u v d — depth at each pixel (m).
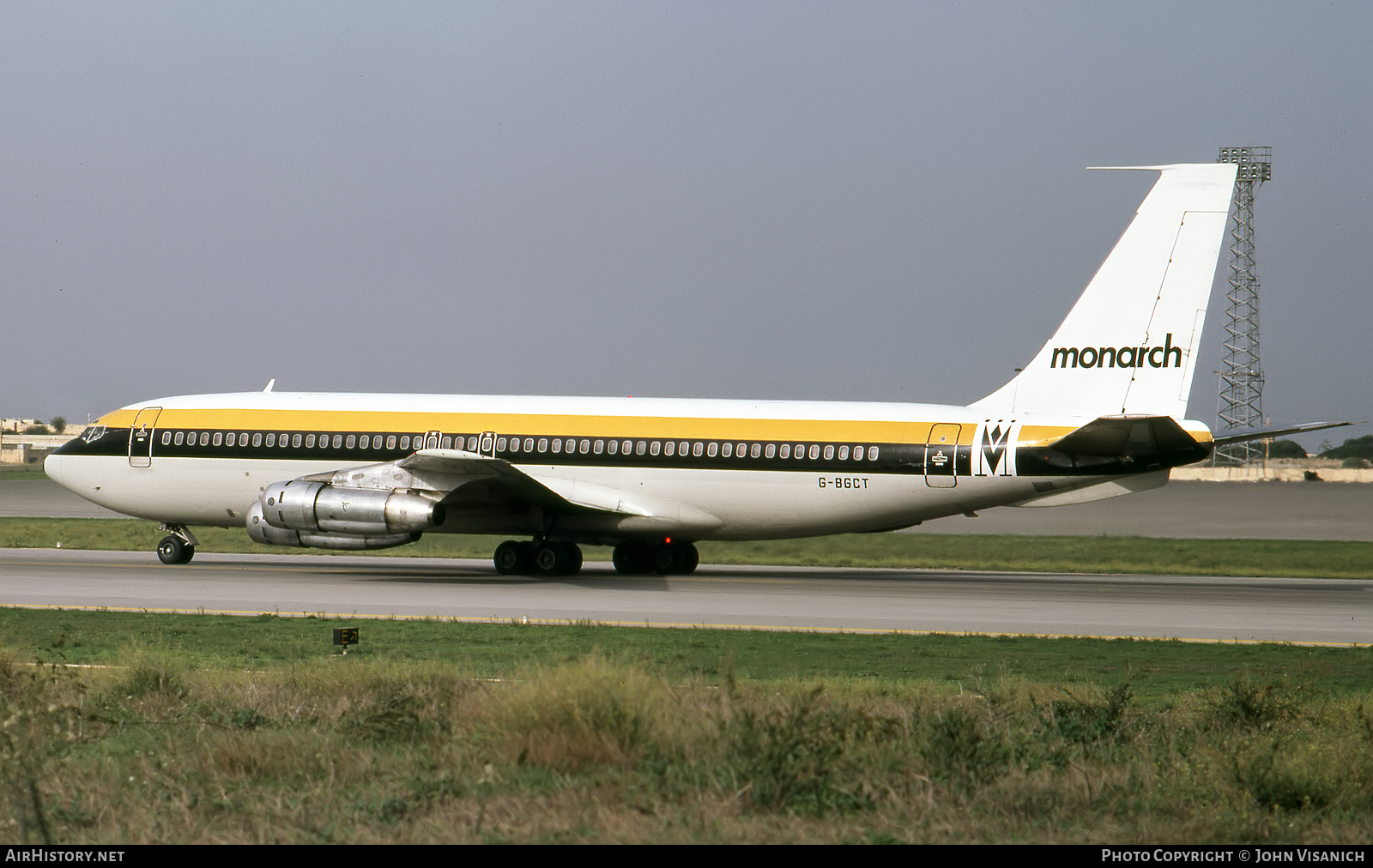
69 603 59.41
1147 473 71.25
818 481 73.19
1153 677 41.16
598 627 51.94
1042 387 73.25
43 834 20.66
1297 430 69.56
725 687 32.69
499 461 67.88
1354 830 23.12
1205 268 71.00
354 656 42.88
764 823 22.36
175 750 26.64
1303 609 61.38
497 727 27.52
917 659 44.38
